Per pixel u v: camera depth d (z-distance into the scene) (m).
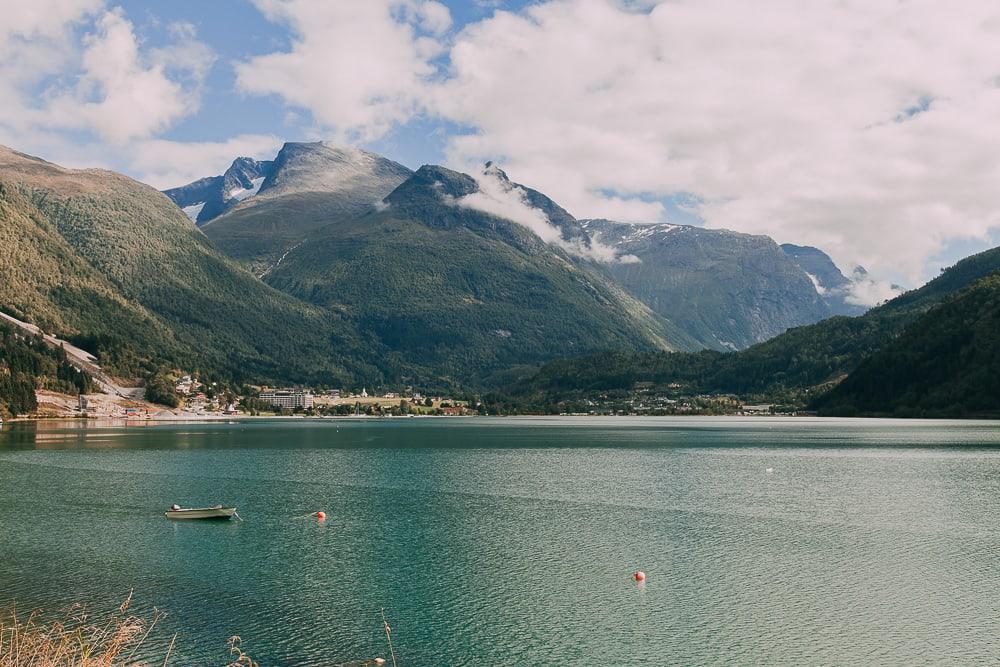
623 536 80.75
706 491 111.69
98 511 96.50
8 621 53.72
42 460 159.75
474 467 146.88
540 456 171.25
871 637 51.50
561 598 59.91
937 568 67.62
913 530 82.88
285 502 103.31
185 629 52.91
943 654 48.72
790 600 59.09
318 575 66.19
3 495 109.69
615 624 54.19
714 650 49.53
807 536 80.19
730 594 60.62
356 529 85.19
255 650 49.28
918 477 125.38
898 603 58.25
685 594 60.62
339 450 190.75
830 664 47.38
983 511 93.75
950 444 187.50
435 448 196.50
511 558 71.75
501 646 50.34
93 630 51.97
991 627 53.12
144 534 82.69
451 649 49.78
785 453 171.50
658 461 156.50
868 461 150.62
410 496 108.56
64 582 63.69
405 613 56.38
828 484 117.81
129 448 191.75
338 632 52.62
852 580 64.12
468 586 62.84
